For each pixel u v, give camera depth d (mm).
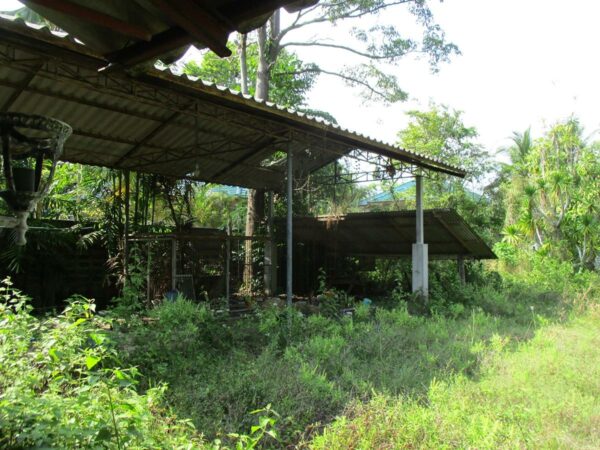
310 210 14523
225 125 9336
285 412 4449
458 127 22547
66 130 3301
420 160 10727
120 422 2662
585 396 4816
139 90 6777
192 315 6789
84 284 10734
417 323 8828
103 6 1736
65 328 3994
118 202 10977
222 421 4293
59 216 11297
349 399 4785
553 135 18688
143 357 5457
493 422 3998
